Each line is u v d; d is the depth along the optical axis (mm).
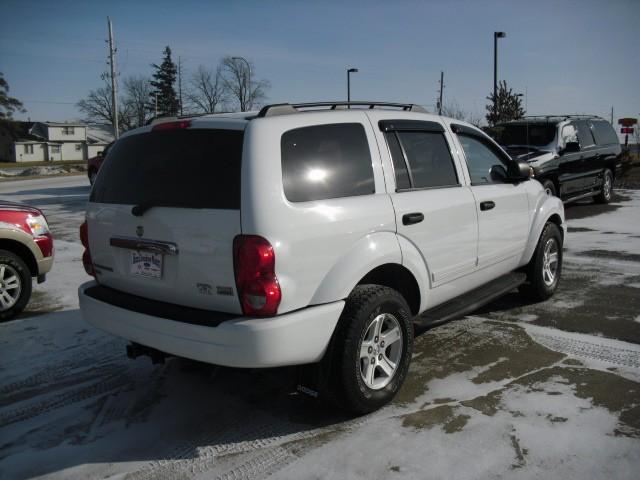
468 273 4570
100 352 4930
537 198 5582
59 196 20453
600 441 3227
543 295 5805
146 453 3316
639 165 24359
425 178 4184
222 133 3311
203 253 3203
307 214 3234
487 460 3082
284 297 3123
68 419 3760
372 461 3123
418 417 3580
